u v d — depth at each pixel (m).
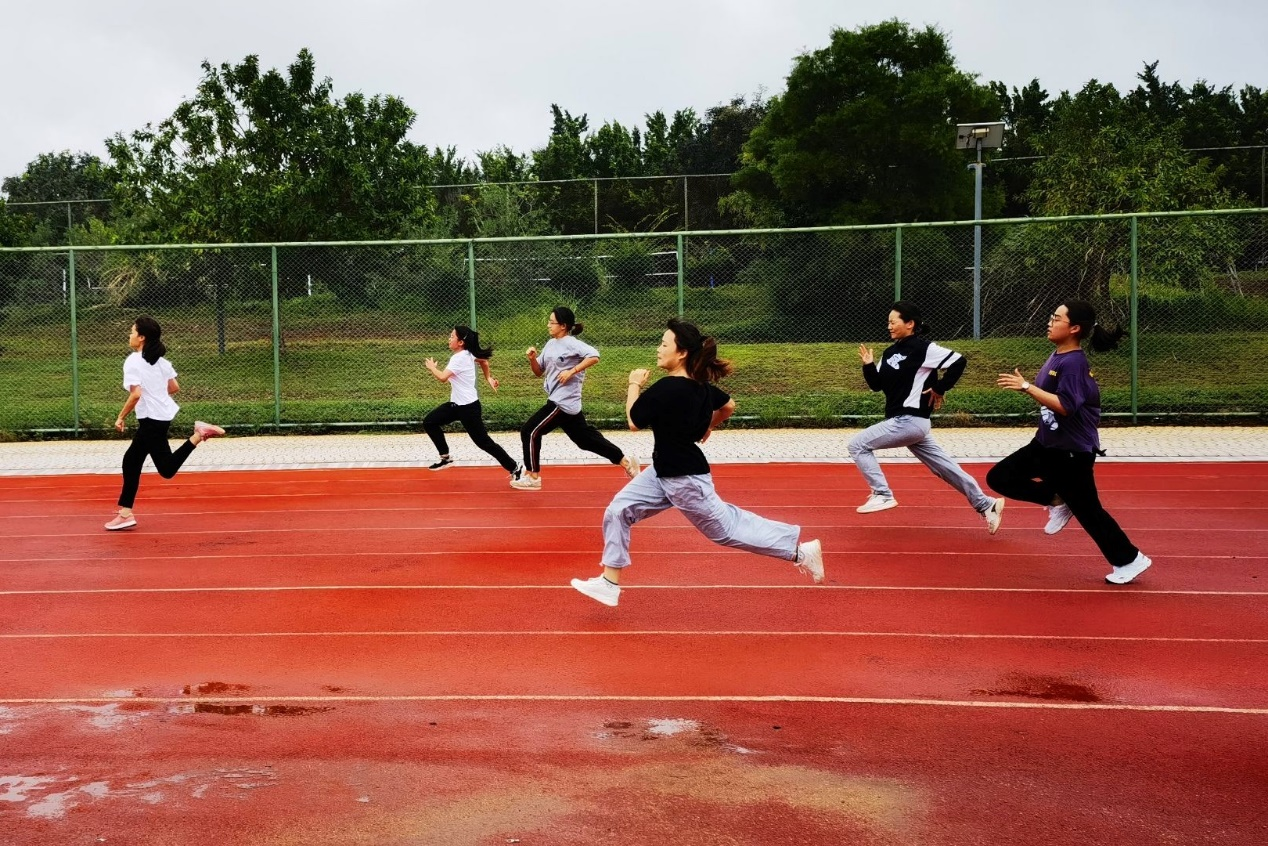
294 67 24.75
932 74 36.97
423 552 8.28
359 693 5.16
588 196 53.66
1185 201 28.19
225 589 7.22
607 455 10.66
